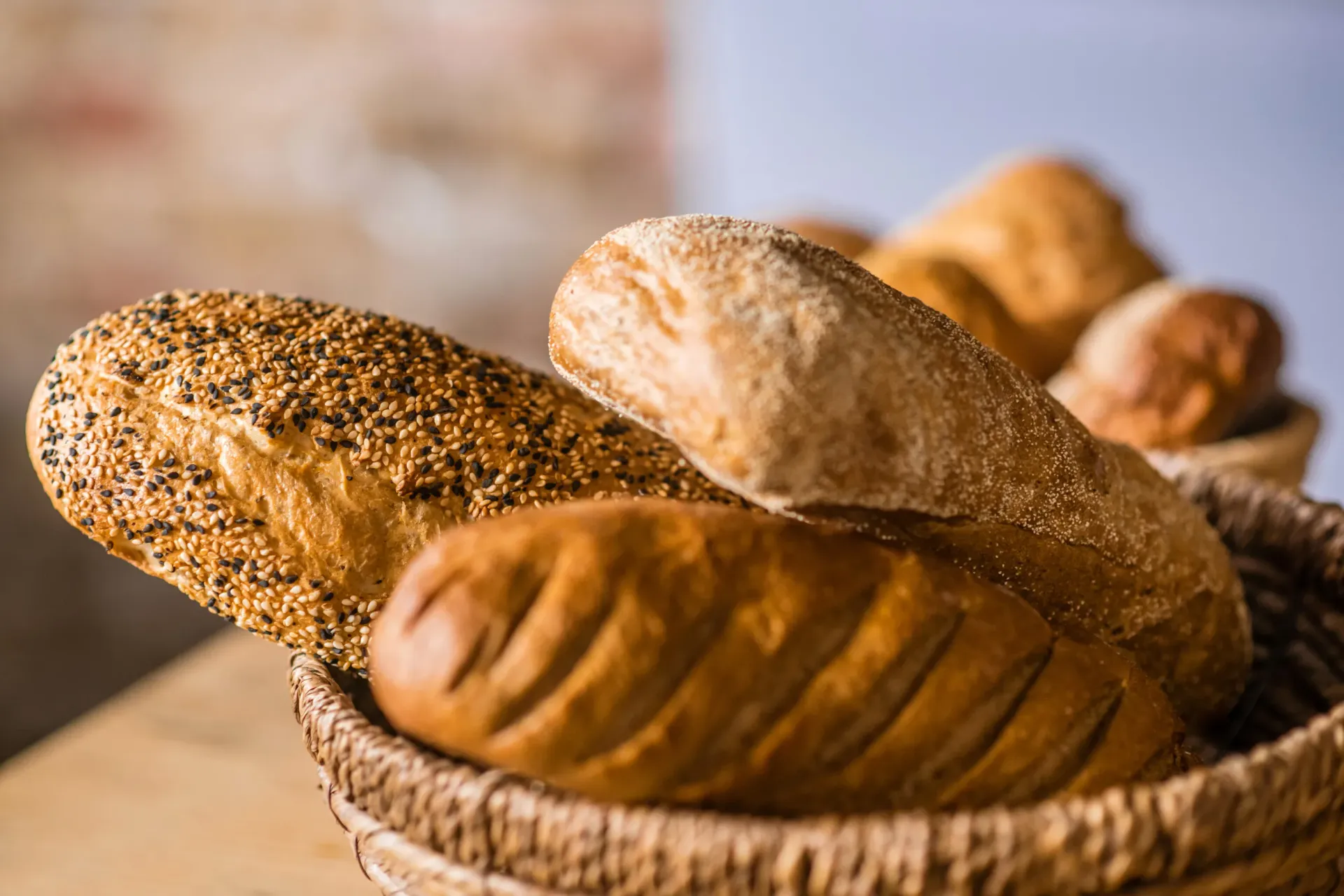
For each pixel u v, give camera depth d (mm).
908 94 2172
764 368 721
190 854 880
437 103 2086
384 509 798
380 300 2176
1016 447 767
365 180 2111
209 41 2014
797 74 2158
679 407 726
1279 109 2096
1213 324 1062
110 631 1927
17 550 1930
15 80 1997
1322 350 2156
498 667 698
